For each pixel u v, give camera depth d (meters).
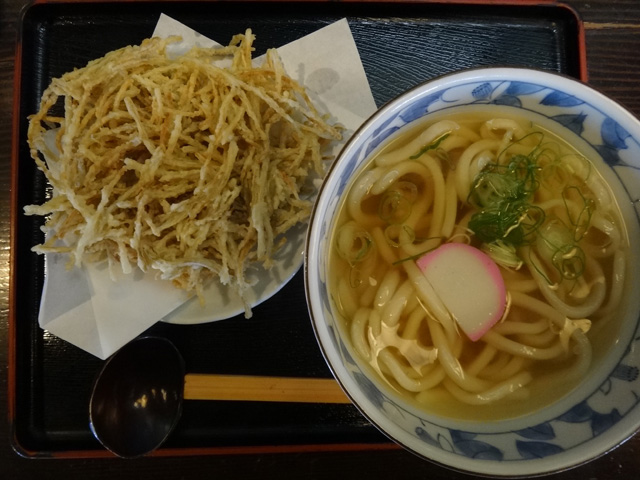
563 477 0.28
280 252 0.30
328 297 0.21
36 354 0.30
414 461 0.29
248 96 0.31
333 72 0.31
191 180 0.30
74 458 0.28
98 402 0.28
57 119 0.30
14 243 0.30
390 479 0.29
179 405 0.28
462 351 0.24
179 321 0.29
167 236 0.30
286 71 0.31
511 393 0.23
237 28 0.33
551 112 0.21
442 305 0.23
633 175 0.21
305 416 0.29
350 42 0.31
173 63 0.30
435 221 0.24
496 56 0.32
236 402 0.29
